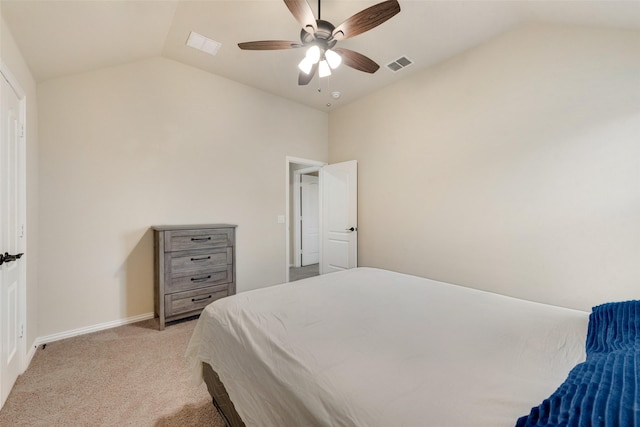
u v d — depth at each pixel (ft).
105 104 8.84
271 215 12.91
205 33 8.61
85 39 7.04
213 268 9.72
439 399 2.42
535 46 8.02
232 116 11.66
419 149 10.96
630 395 1.84
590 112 7.16
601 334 3.43
